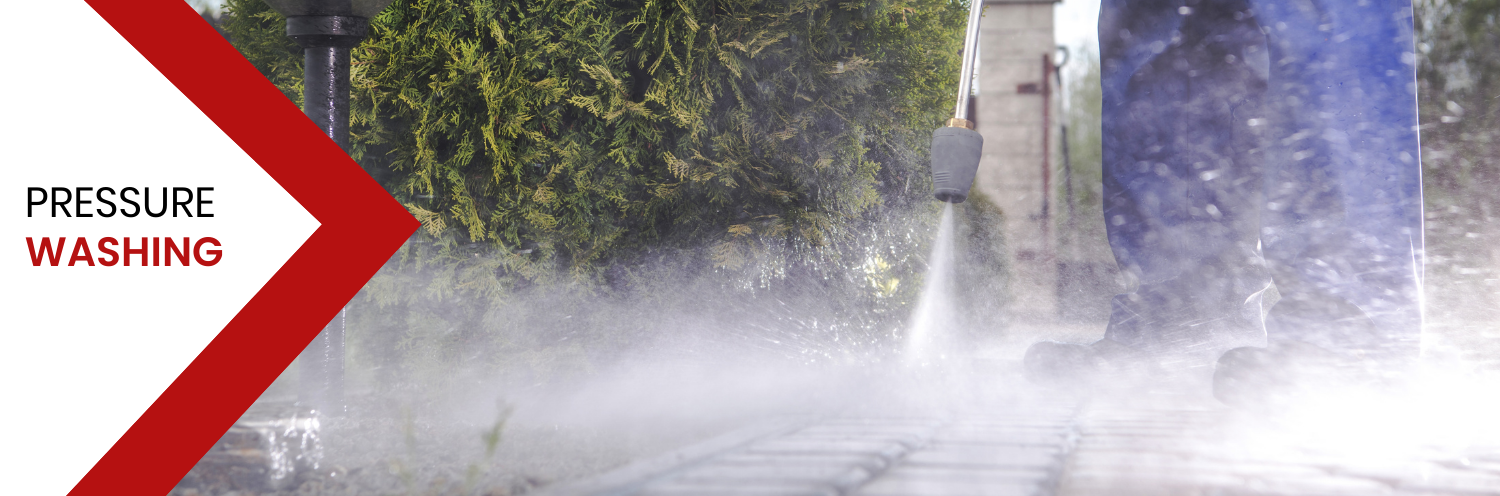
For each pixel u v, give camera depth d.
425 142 2.75
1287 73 2.24
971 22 2.59
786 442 1.71
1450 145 5.32
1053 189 7.59
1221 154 2.66
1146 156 2.77
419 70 2.76
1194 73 2.69
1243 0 2.59
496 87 2.74
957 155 2.40
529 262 2.81
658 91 2.91
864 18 3.33
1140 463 1.54
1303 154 2.21
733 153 3.07
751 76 3.09
